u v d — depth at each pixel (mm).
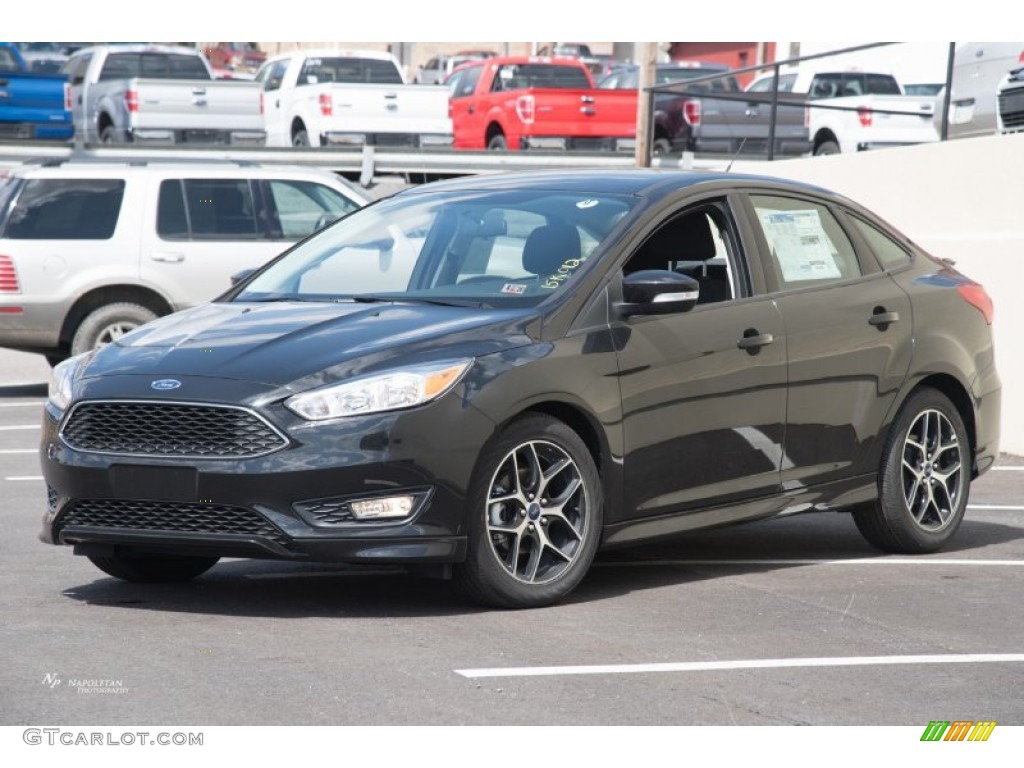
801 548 8172
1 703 4949
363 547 5984
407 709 4945
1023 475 11117
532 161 25391
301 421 5969
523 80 27562
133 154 23156
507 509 6406
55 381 6598
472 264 7023
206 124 25172
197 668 5387
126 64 27703
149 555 6887
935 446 8109
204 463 5988
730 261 7297
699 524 7012
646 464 6750
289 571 7355
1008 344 12016
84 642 5758
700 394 6938
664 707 5043
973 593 7047
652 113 18891
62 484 6289
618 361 6633
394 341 6266
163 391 6082
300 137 26531
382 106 25781
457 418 6105
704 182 7422
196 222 15094
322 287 7254
